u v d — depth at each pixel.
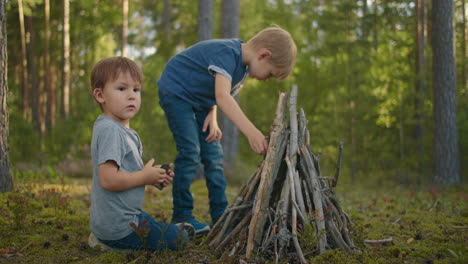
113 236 1.91
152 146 6.92
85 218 2.79
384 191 5.87
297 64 11.18
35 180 4.78
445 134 7.39
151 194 4.24
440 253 1.98
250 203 2.02
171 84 2.41
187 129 2.38
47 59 11.17
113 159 1.78
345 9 10.36
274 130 2.02
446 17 7.41
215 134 2.53
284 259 1.76
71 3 10.63
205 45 2.37
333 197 2.02
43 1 11.02
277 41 2.21
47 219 2.69
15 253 1.97
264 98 11.38
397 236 2.41
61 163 7.14
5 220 2.54
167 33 14.71
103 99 1.93
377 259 1.82
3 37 2.97
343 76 9.24
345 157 8.56
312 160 2.03
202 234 2.35
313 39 11.21
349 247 1.88
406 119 8.51
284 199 1.87
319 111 10.08
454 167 7.38
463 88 9.27
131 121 7.61
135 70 1.97
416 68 8.91
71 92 11.73
